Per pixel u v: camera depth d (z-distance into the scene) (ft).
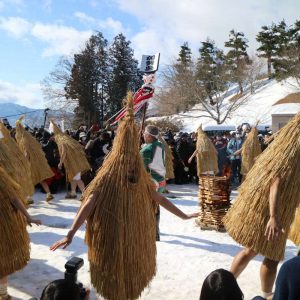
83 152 36.94
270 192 14.24
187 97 177.06
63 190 41.96
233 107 179.22
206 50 216.95
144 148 21.88
